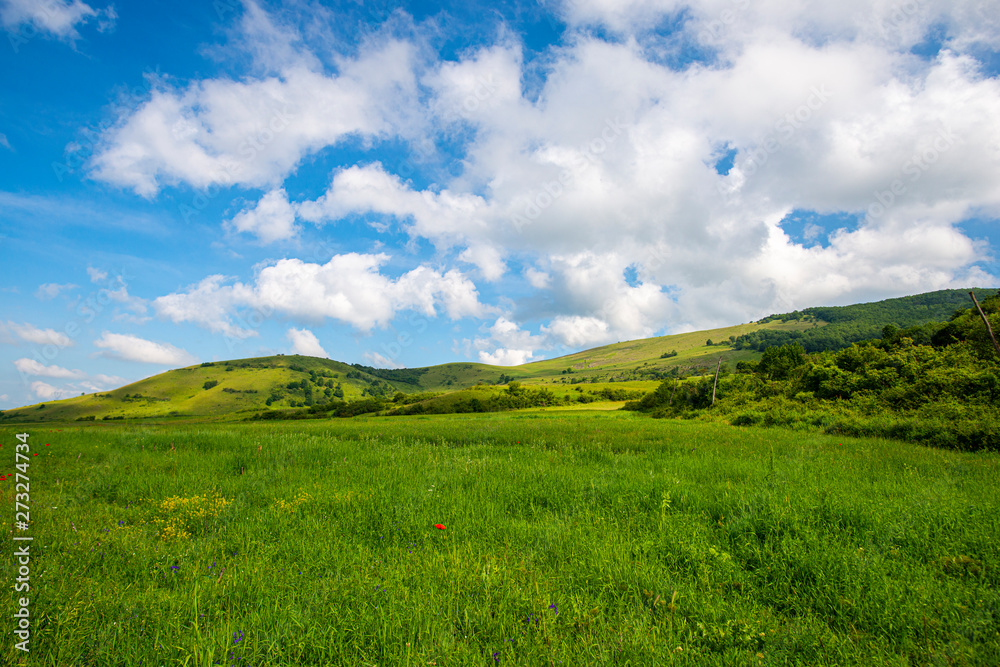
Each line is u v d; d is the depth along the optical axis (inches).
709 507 272.5
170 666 128.2
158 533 258.1
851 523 234.4
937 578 179.5
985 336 1177.4
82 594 170.1
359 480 386.6
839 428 891.4
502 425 1168.2
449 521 265.3
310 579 186.4
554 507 302.2
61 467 468.8
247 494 340.5
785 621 152.1
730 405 1603.1
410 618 147.5
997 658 129.0
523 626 145.5
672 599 160.7
